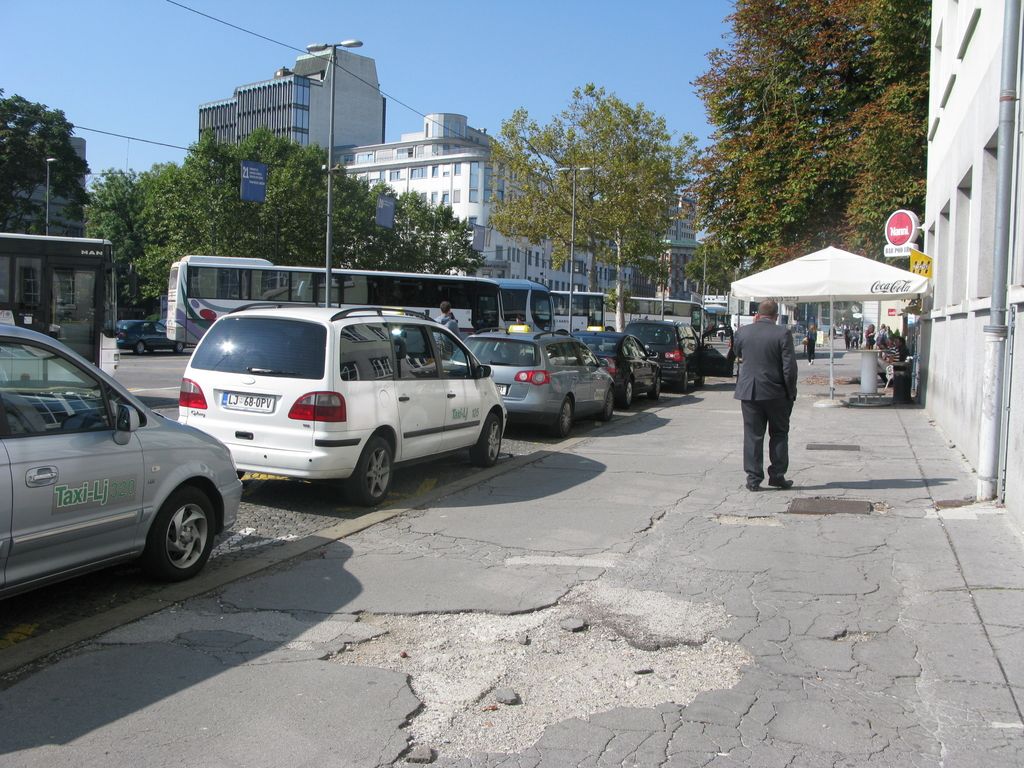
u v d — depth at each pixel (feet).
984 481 26.66
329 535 23.20
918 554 21.35
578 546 22.56
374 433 26.71
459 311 121.90
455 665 14.96
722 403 64.44
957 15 47.67
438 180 329.72
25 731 12.19
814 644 15.90
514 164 161.48
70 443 16.07
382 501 27.37
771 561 21.11
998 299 26.16
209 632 16.16
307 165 188.34
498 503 27.78
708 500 28.22
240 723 12.58
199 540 19.47
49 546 15.58
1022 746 12.12
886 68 74.69
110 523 16.85
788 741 12.25
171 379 78.69
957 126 43.11
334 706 13.19
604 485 30.81
